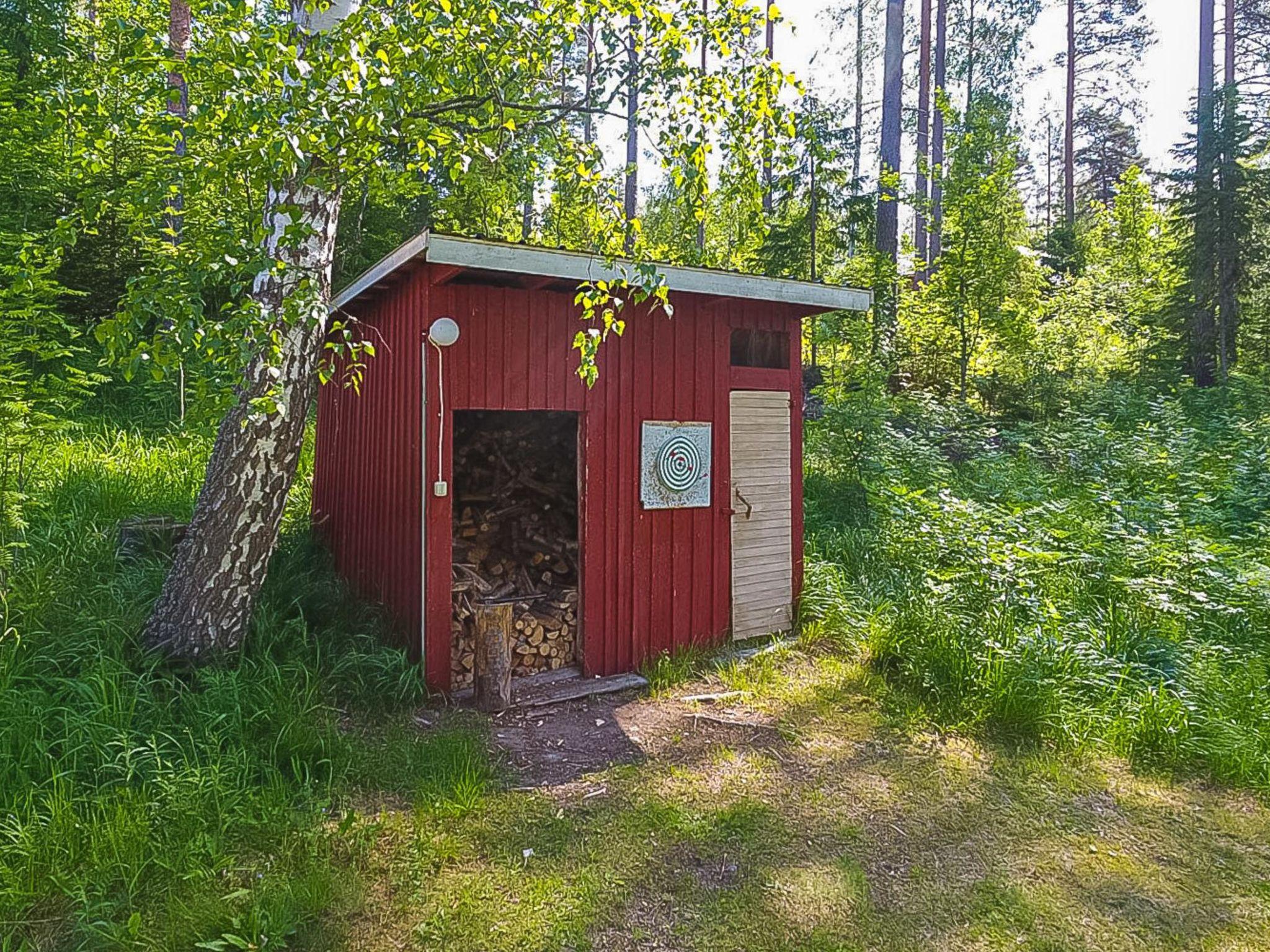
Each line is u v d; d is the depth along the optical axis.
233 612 3.88
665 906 2.69
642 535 4.98
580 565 4.79
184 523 5.46
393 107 2.91
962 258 13.02
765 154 3.91
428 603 4.25
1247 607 5.29
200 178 2.85
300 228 2.78
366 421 5.31
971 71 20.19
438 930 2.48
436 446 4.23
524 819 3.17
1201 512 7.42
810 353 14.17
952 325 13.22
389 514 4.78
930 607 5.09
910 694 4.59
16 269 4.34
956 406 11.67
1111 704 4.30
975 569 5.58
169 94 2.81
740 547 5.47
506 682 4.23
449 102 3.45
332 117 2.77
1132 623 5.12
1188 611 5.22
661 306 5.02
